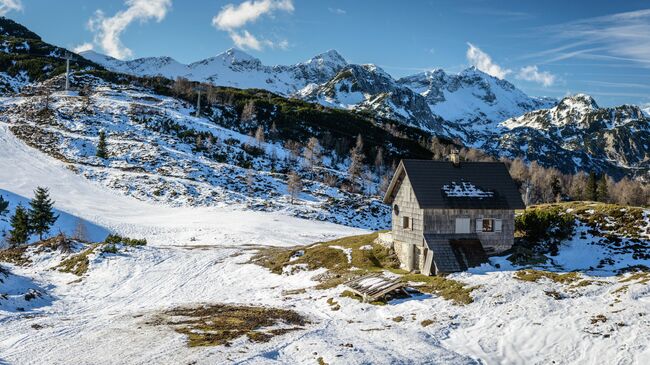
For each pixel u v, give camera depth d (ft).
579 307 93.76
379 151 587.27
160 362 79.36
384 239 171.12
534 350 81.00
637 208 165.37
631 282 105.60
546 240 156.35
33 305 133.39
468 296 109.19
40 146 438.81
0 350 89.25
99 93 630.74
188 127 542.57
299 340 88.79
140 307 130.00
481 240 149.48
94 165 413.18
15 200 302.45
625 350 74.28
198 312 116.26
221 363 77.30
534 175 604.90
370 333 93.56
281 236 262.47
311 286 141.49
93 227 276.00
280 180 434.30
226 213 324.80
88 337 95.96
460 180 154.61
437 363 77.41
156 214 322.34
